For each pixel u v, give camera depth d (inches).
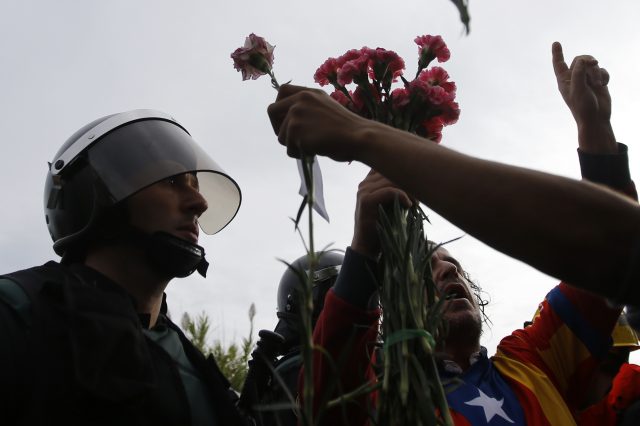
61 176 93.3
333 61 81.3
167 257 87.8
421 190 52.1
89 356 69.9
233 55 76.0
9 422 68.2
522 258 49.6
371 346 82.9
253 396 94.2
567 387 101.8
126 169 91.0
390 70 79.1
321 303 130.6
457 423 91.4
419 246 70.4
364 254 82.1
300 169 63.8
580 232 47.7
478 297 131.0
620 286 47.9
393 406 62.4
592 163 86.8
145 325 85.6
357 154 56.6
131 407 70.4
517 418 93.9
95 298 74.9
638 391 96.2
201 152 102.7
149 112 101.4
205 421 79.6
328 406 59.1
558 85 94.1
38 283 76.2
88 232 88.8
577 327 102.0
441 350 69.4
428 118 78.5
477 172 50.6
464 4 50.7
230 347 169.5
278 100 64.6
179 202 91.7
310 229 57.7
